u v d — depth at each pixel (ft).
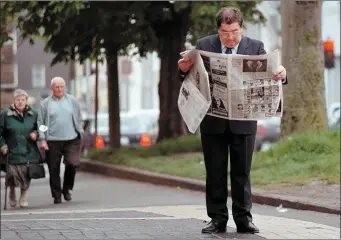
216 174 29.91
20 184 52.37
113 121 90.27
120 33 81.41
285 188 50.52
